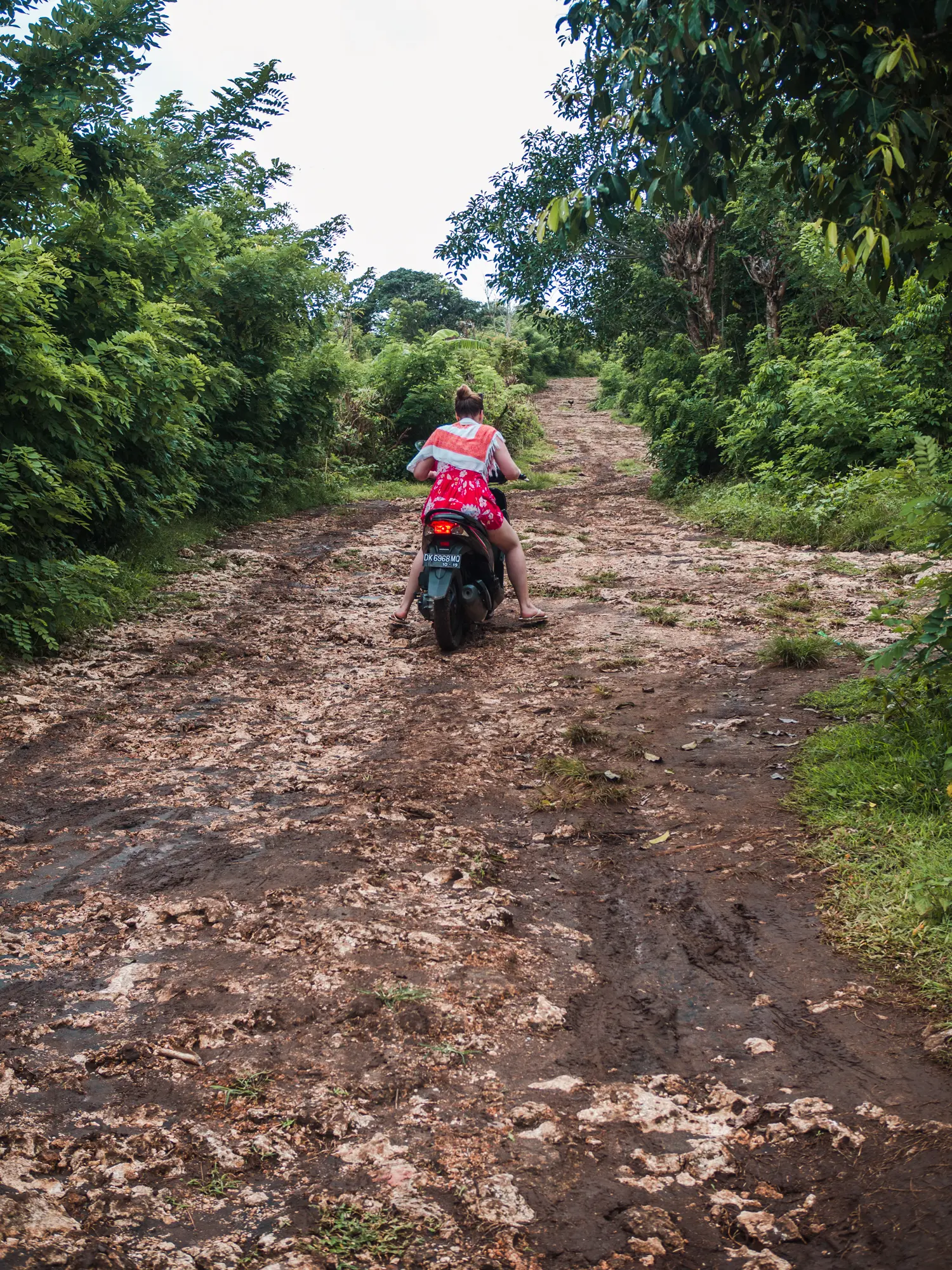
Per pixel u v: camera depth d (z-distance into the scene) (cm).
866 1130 212
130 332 867
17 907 322
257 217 1498
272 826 390
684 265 1916
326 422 1622
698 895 327
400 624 754
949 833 335
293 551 1117
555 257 2047
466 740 496
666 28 323
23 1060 241
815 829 363
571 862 360
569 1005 268
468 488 679
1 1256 179
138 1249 182
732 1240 186
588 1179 202
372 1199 196
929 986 263
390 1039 251
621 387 3947
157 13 646
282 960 288
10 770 452
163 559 959
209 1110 223
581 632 721
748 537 1185
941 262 341
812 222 1417
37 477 659
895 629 416
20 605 646
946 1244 179
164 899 327
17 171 693
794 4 324
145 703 558
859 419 1237
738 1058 242
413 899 327
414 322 4803
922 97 332
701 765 446
